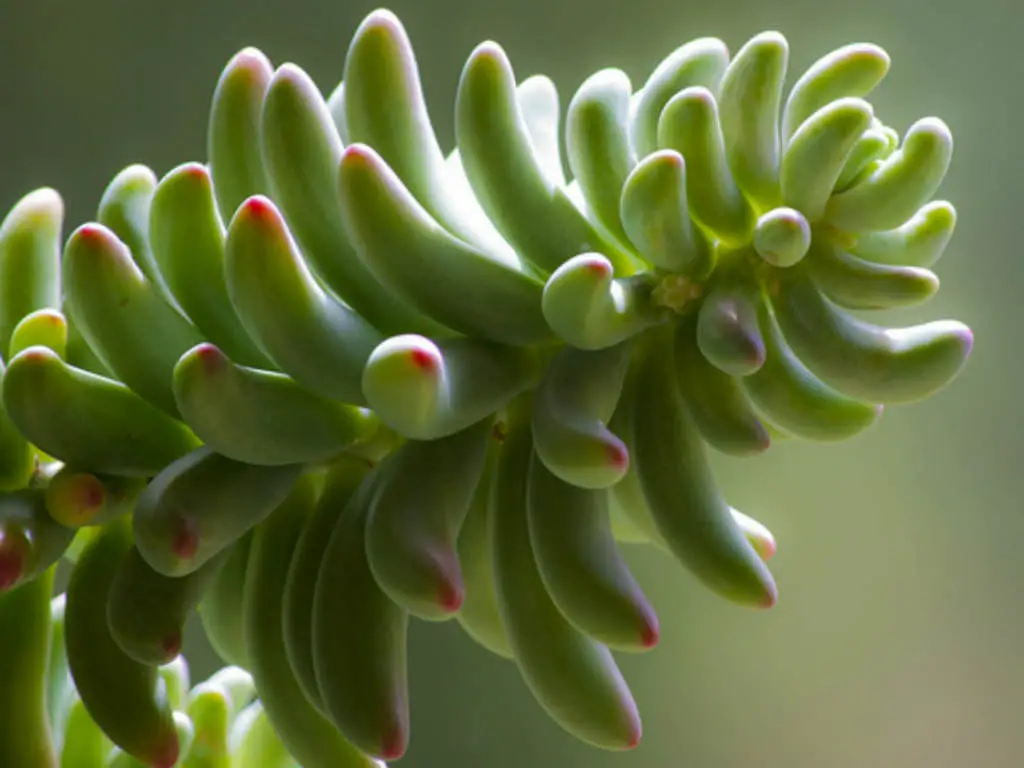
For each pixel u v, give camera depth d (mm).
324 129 263
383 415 253
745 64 263
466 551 274
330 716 262
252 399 259
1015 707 308
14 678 270
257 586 270
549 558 261
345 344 261
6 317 274
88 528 278
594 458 254
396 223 259
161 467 268
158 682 269
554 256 266
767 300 268
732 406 264
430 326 268
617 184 266
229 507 260
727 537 263
